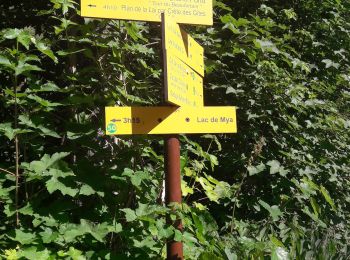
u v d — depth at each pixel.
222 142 3.65
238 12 4.00
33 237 2.21
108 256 2.15
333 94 4.48
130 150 2.53
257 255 2.34
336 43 4.27
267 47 3.42
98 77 2.75
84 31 2.52
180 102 1.98
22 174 2.28
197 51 2.25
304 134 3.80
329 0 4.27
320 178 3.91
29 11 3.16
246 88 3.56
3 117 2.77
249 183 3.57
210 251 2.32
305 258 2.62
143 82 2.70
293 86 3.55
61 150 2.60
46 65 3.07
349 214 4.38
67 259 2.13
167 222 2.06
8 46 2.86
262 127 3.64
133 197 2.54
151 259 2.24
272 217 2.98
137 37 2.63
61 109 2.79
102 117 2.63
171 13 2.05
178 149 2.03
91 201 2.46
